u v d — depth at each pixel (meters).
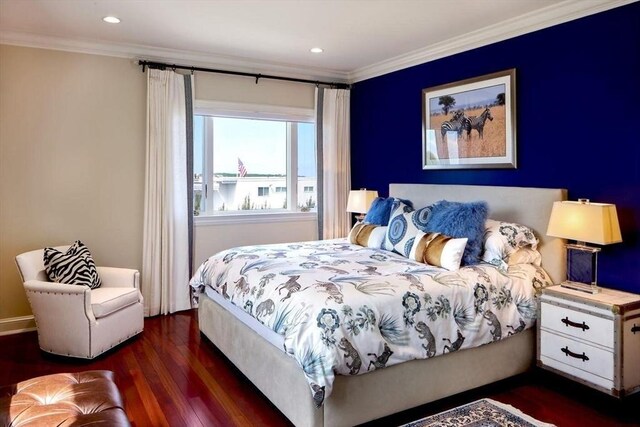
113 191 4.41
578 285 3.01
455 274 2.93
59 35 4.00
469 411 2.63
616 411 2.65
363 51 4.55
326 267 3.09
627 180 2.98
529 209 3.48
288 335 2.36
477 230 3.29
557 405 2.73
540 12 3.41
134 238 4.53
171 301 4.61
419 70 4.65
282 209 5.46
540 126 3.53
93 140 4.30
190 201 4.70
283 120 5.33
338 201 5.59
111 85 4.34
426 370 2.61
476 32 3.91
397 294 2.55
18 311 4.08
